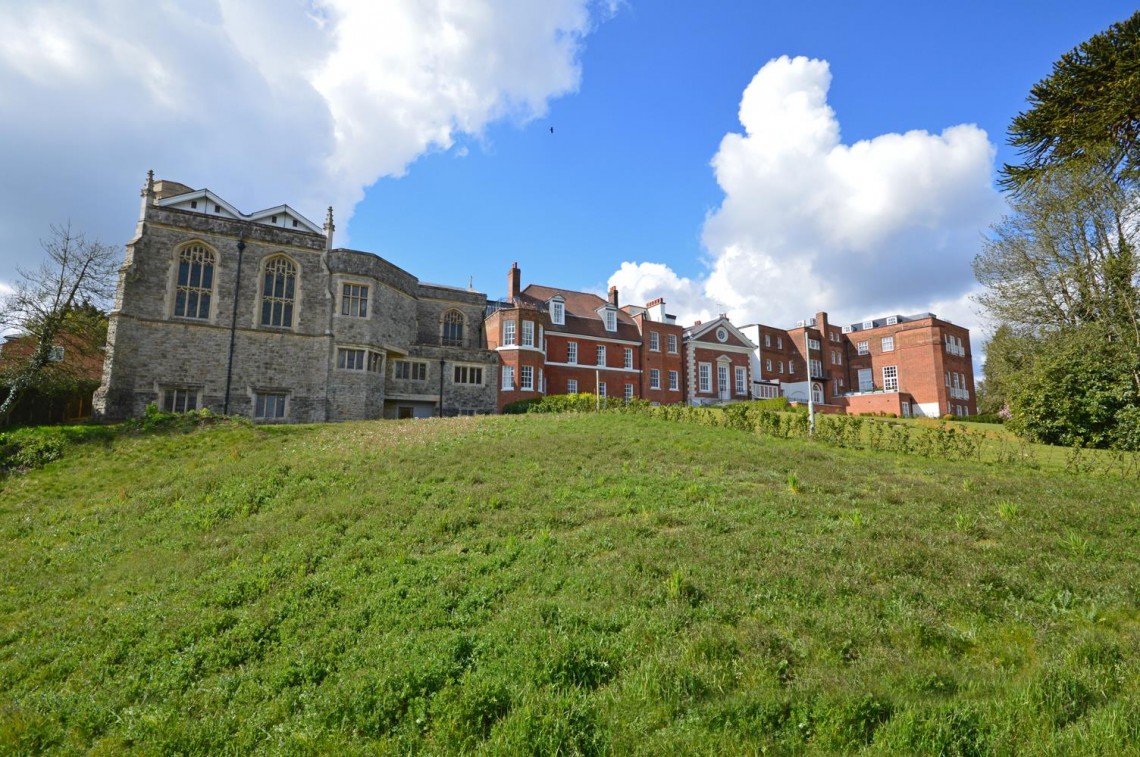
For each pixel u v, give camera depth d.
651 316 59.16
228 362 32.66
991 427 31.02
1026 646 6.50
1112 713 5.08
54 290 27.39
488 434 22.72
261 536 12.20
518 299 48.72
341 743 5.67
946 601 7.35
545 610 7.76
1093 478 14.91
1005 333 34.12
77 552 12.71
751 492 13.43
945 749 4.89
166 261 32.06
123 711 6.72
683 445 19.80
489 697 5.91
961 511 11.28
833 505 11.95
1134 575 7.92
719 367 59.81
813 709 5.42
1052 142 22.75
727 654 6.43
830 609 7.23
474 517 12.34
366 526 12.35
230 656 7.74
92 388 31.73
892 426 22.81
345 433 24.08
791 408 43.81
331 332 34.62
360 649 7.50
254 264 34.12
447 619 8.06
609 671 6.38
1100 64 20.48
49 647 8.45
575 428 23.95
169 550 12.30
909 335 61.53
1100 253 27.95
